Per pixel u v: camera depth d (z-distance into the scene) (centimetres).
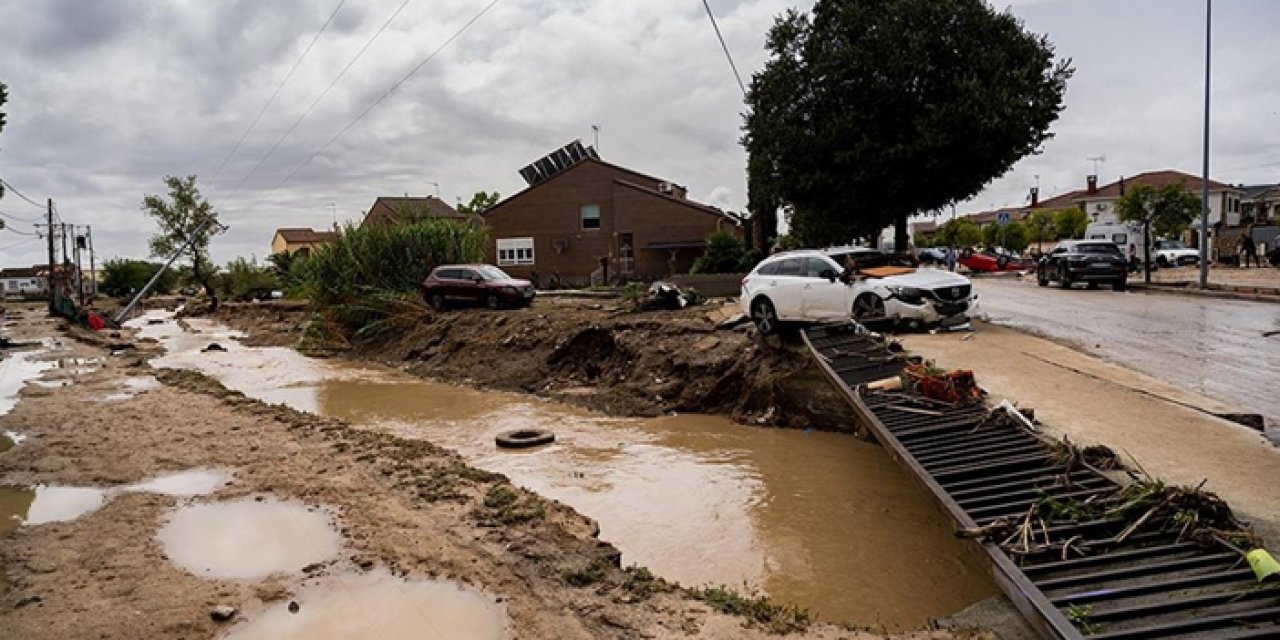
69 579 600
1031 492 580
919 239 7769
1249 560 438
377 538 673
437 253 2859
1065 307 1981
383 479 866
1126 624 400
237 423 1191
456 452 1093
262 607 548
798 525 828
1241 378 1032
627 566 666
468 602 548
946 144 1952
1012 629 527
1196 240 5053
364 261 2762
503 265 4803
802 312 1498
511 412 1505
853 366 1097
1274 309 1855
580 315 2098
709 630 504
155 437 1100
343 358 2531
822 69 2102
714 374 1478
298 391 1856
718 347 1552
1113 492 562
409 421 1450
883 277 1452
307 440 1069
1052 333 1472
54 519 757
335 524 716
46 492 848
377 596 561
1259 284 2516
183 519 741
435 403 1648
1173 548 479
